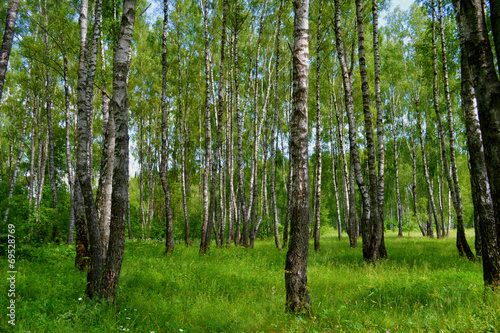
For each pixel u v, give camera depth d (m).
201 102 25.88
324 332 4.28
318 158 15.84
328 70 20.75
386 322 4.57
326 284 7.09
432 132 29.81
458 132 25.58
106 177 8.83
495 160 5.16
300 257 5.05
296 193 5.21
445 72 13.52
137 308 5.27
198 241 26.02
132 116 29.70
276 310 5.16
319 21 16.20
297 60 5.50
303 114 5.41
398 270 8.73
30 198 21.86
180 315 5.02
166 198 14.36
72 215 15.95
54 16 14.86
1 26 15.14
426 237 25.83
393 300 5.67
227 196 34.50
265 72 23.31
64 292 5.92
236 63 17.30
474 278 7.05
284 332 4.26
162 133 14.69
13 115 27.30
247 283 7.29
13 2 6.12
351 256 12.49
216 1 19.89
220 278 7.85
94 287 5.52
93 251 5.69
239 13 18.34
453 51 15.11
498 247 5.14
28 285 6.30
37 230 14.40
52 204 19.25
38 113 24.20
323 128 25.72
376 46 12.19
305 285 5.02
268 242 24.73
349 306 5.41
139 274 8.02
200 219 31.19
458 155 30.12
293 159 5.36
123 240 5.62
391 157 33.00
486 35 5.38
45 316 4.43
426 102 24.72
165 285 7.08
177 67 23.09
